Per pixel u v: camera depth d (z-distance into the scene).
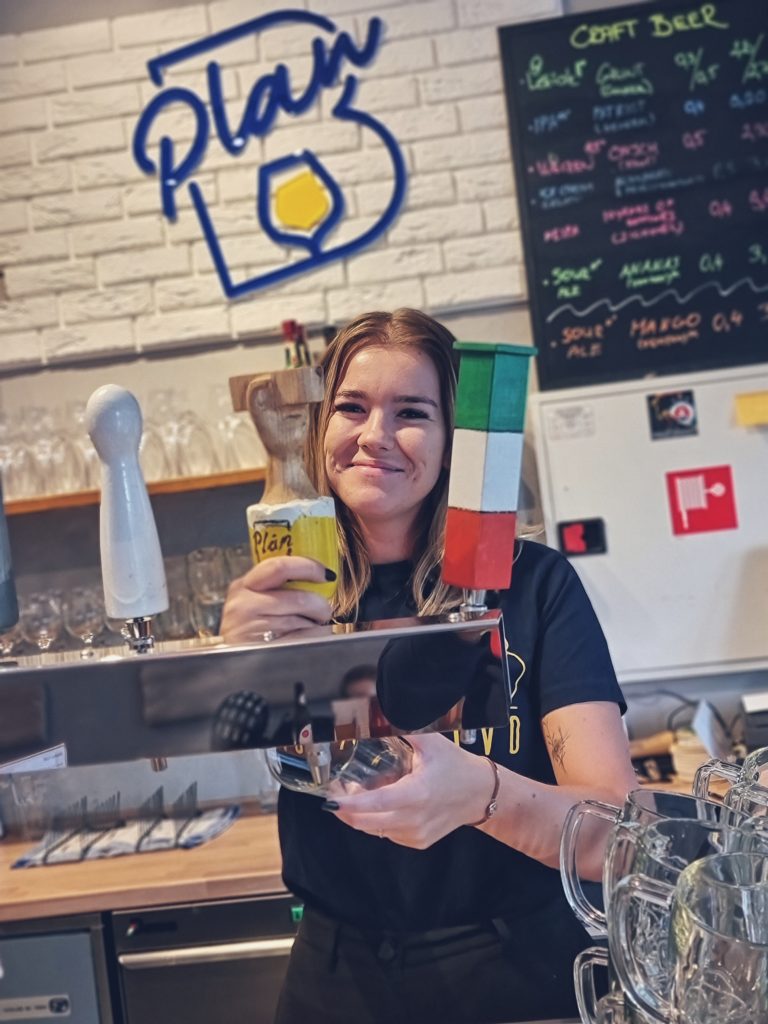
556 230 2.73
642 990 0.80
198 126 2.82
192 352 2.87
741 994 0.74
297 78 2.80
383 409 1.28
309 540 0.92
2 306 2.88
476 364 0.86
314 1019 1.34
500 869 1.32
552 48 2.72
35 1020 2.21
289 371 0.92
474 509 0.87
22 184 2.86
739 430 2.66
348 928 1.34
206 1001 2.18
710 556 2.68
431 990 1.31
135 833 2.42
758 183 2.69
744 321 2.70
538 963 1.29
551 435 2.70
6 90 2.86
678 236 2.71
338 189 2.80
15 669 0.87
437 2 2.77
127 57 2.83
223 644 0.88
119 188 2.85
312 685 0.86
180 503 2.85
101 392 0.88
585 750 1.30
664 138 2.71
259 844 2.33
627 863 0.83
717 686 2.77
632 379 2.73
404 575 1.39
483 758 1.12
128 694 0.86
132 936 2.20
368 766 1.04
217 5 2.81
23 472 2.76
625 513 2.69
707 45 2.69
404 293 2.80
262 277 2.82
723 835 0.83
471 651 0.87
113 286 2.85
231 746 0.86
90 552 2.89
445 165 2.78
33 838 2.45
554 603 1.38
